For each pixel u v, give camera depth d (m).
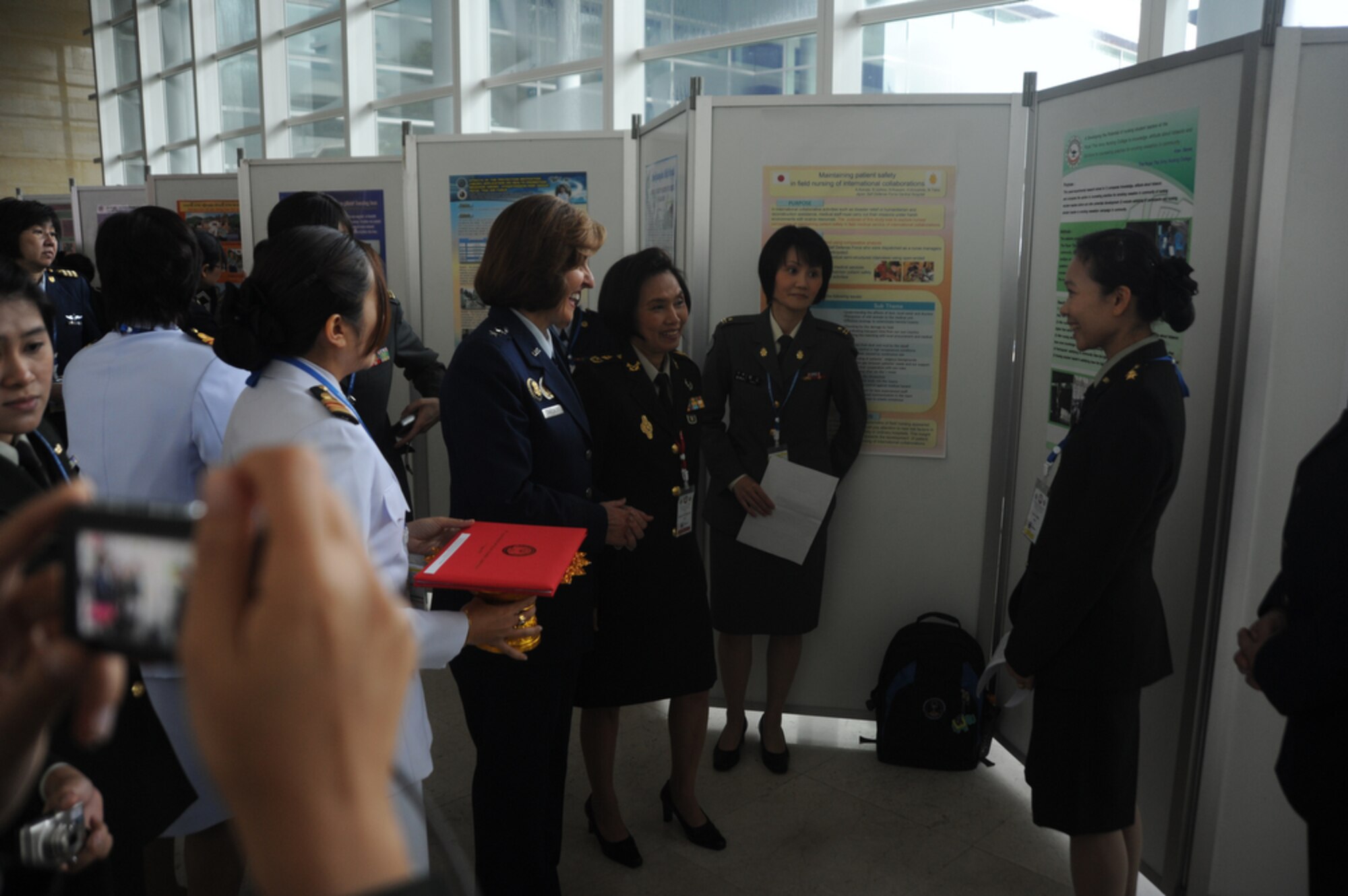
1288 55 1.63
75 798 0.83
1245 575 1.79
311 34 8.07
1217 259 1.77
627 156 3.16
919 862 2.21
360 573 0.25
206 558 0.25
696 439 2.19
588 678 2.07
